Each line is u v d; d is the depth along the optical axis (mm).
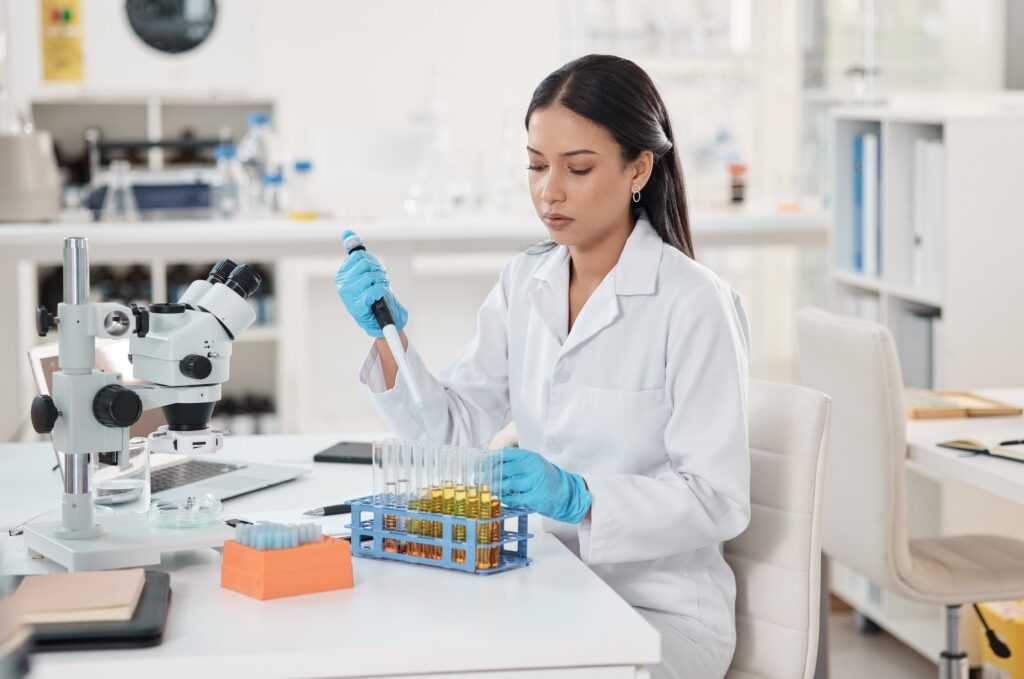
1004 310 3264
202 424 1583
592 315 1859
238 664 1300
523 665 1347
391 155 4297
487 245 4055
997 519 3244
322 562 1503
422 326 5941
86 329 1554
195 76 5207
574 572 1594
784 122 5047
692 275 1836
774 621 1864
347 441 2375
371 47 5871
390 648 1323
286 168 4500
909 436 2604
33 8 5023
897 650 3434
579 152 1764
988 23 4328
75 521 1600
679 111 5016
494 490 1616
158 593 1423
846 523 2625
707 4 4859
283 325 5355
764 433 1893
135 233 3818
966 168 3221
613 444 1854
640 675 1379
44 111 5402
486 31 5922
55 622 1327
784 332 5199
